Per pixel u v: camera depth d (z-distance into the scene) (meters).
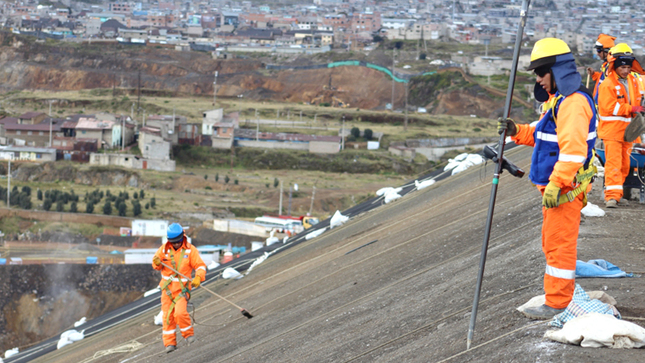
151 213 80.56
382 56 198.12
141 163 103.19
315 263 14.03
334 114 142.38
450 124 134.12
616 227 7.59
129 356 12.35
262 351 8.14
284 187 96.94
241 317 11.27
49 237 74.06
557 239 4.76
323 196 92.44
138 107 143.38
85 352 14.88
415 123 135.88
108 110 144.62
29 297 61.25
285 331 8.70
